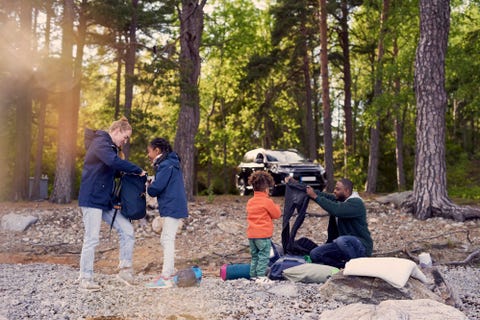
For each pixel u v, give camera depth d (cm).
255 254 718
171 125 3641
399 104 2256
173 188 657
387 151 3142
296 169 1844
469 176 3225
